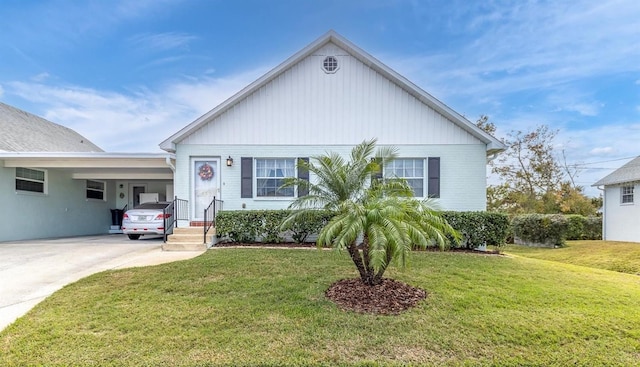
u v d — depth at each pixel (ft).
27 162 35.37
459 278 19.84
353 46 33.86
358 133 34.53
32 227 39.29
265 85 34.71
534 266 23.89
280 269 21.09
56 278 19.42
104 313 14.11
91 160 35.55
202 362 10.51
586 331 12.96
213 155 34.40
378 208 16.14
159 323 13.17
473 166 34.32
